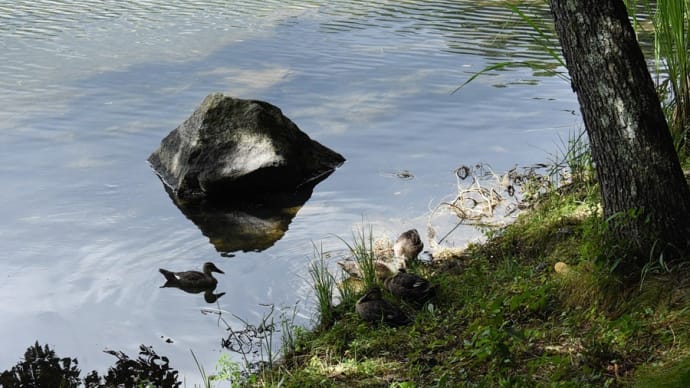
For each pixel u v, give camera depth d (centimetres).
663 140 784
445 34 2227
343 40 2183
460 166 1444
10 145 1562
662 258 776
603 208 830
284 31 2278
